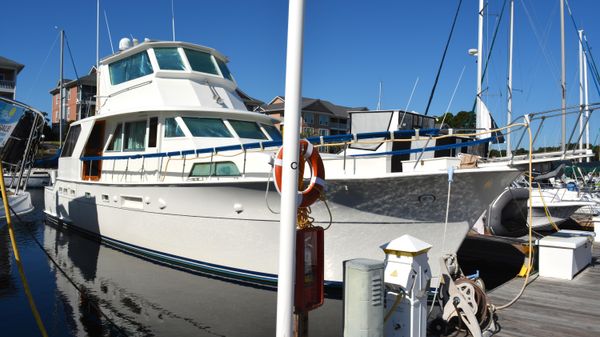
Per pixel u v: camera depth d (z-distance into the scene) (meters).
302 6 2.85
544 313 5.09
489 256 9.29
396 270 3.88
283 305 2.90
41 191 25.36
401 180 5.48
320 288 3.76
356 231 5.98
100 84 10.30
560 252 6.78
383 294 3.63
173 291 6.51
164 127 8.03
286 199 2.90
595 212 14.25
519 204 8.13
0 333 5.08
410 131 5.77
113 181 8.95
